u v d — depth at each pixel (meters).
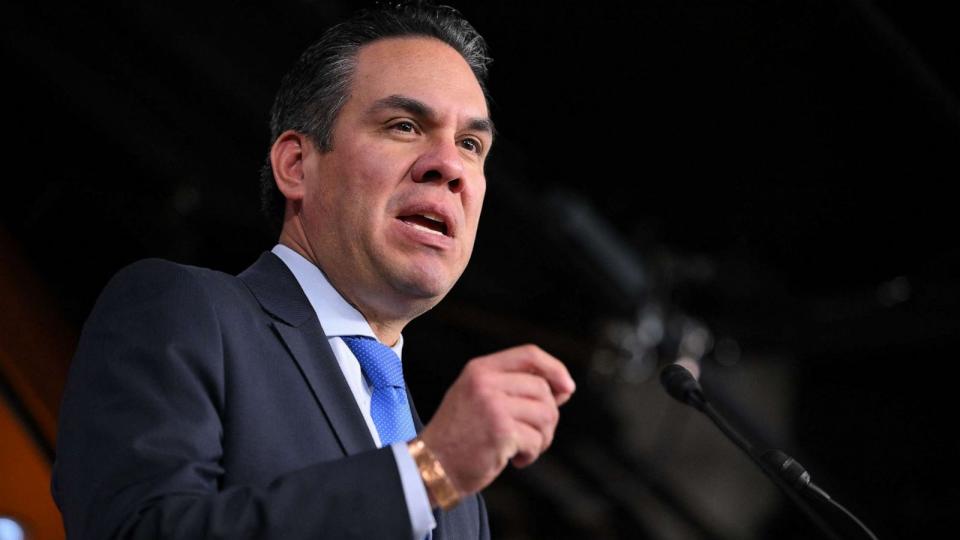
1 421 5.70
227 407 2.68
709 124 8.15
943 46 7.25
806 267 9.23
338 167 3.20
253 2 6.71
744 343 9.06
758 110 7.99
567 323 8.47
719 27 7.36
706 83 7.82
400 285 3.10
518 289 8.52
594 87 7.91
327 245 3.19
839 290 9.33
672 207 8.74
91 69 6.58
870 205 8.62
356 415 2.86
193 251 6.89
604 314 8.25
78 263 6.70
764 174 8.50
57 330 6.39
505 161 8.13
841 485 9.56
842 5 6.87
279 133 3.47
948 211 8.43
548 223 7.93
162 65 6.64
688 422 9.01
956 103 7.46
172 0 6.55
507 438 2.34
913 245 8.80
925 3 7.00
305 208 3.28
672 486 8.66
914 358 9.32
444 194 3.16
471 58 3.55
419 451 2.39
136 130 6.71
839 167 8.36
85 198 6.73
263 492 2.35
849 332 8.85
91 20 6.45
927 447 9.48
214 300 2.85
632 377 8.20
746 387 9.23
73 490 2.47
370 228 3.11
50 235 6.66
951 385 9.36
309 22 6.66
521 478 8.44
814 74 7.57
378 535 2.32
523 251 8.32
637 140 8.27
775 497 9.09
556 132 8.20
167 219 6.80
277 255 3.24
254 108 6.88
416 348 8.09
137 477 2.39
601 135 8.24
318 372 2.89
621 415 8.80
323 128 3.29
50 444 5.75
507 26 7.48
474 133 3.31
